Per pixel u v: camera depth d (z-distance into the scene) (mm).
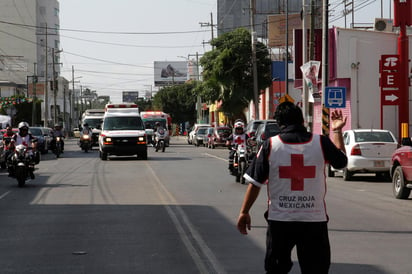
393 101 28344
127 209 14242
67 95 160500
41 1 142500
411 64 35406
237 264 8477
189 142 67750
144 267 8336
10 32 132500
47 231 11281
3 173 26172
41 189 18953
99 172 25750
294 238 5578
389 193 17938
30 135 20750
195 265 8445
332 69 37000
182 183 20766
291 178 5520
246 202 5688
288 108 5750
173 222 12250
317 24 64312
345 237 10625
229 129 52625
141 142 34469
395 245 9898
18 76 128250
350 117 36656
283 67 63125
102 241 10250
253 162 5691
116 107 44125
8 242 10250
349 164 21609
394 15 28297
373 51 36688
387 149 21500
